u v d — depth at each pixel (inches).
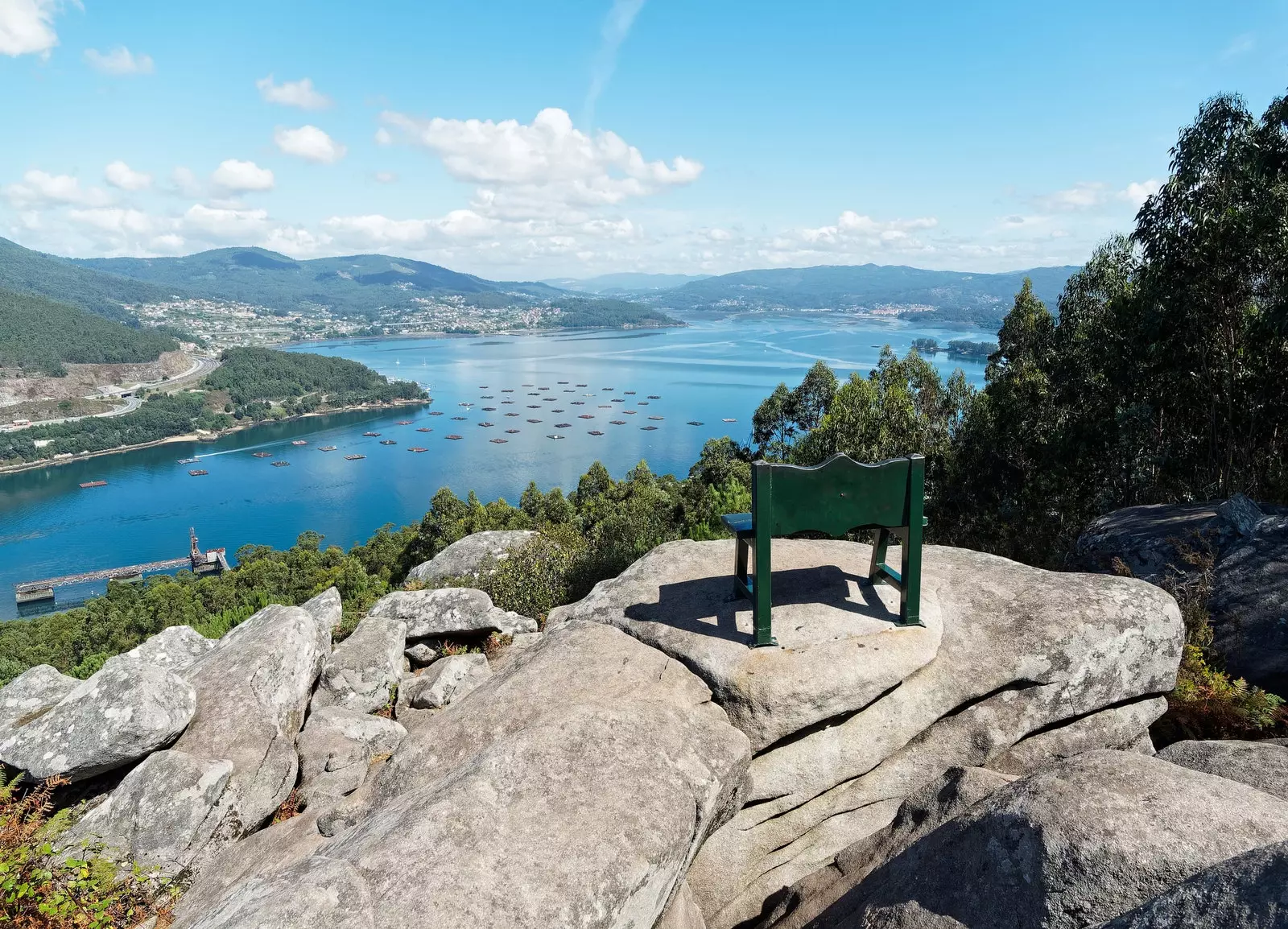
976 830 108.8
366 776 224.1
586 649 173.5
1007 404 772.0
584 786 122.3
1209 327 585.6
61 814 197.9
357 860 106.4
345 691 281.0
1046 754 164.4
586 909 101.8
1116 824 96.0
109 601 2197.3
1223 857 90.4
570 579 441.7
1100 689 167.6
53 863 165.0
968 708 163.6
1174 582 268.7
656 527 525.3
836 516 160.9
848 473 158.7
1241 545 269.6
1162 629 173.8
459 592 345.1
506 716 153.7
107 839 183.5
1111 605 174.6
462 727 155.3
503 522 1877.5
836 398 718.5
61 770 201.9
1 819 174.6
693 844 124.8
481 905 98.9
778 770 154.4
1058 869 93.7
